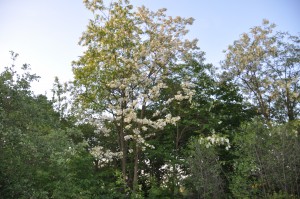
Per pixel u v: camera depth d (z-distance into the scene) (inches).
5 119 414.6
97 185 733.9
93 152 732.0
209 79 910.4
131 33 771.4
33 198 422.0
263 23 931.3
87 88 792.9
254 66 912.3
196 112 857.5
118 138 813.9
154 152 794.8
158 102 849.5
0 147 418.6
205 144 701.9
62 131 481.4
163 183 786.8
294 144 642.2
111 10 774.5
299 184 637.9
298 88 897.5
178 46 783.7
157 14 793.6
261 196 634.8
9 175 427.2
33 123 458.6
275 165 626.5
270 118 942.4
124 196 705.0
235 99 946.1
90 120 799.1
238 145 725.3
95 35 761.0
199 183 677.9
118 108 747.4
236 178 644.7
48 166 495.2
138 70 768.9
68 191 527.8
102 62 762.2
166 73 804.6
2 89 422.6
